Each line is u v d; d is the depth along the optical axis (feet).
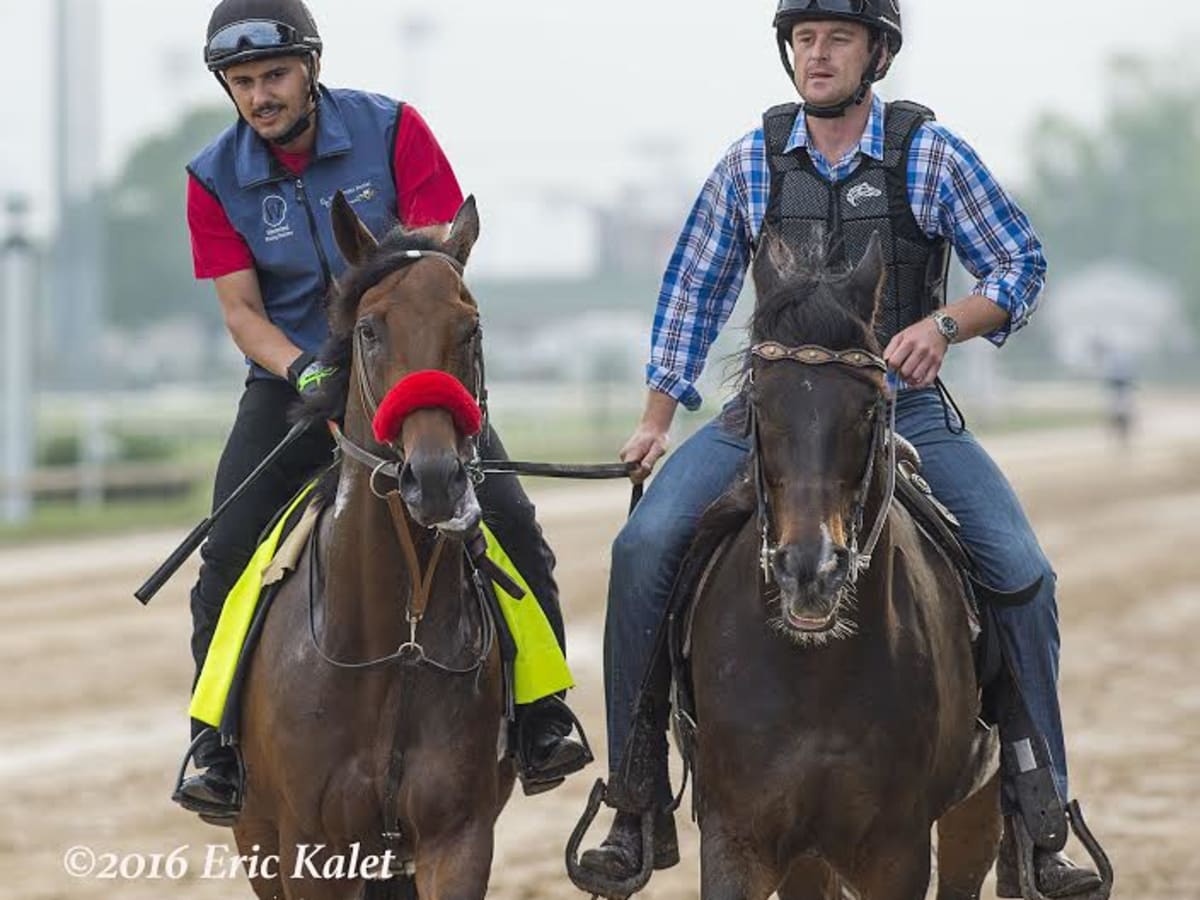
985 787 36.86
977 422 302.66
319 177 36.52
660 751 35.53
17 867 50.39
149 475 164.14
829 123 34.47
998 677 34.91
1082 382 510.17
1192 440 272.51
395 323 31.17
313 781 33.24
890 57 34.37
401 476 30.12
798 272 30.83
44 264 403.13
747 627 31.96
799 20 33.83
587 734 66.54
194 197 36.68
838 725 31.45
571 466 35.47
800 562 28.68
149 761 63.67
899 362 32.63
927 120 34.42
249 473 36.81
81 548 129.80
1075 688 76.89
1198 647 87.20
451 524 30.12
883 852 32.14
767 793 31.76
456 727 33.04
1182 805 57.11
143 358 479.82
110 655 83.97
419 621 32.96
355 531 32.86
